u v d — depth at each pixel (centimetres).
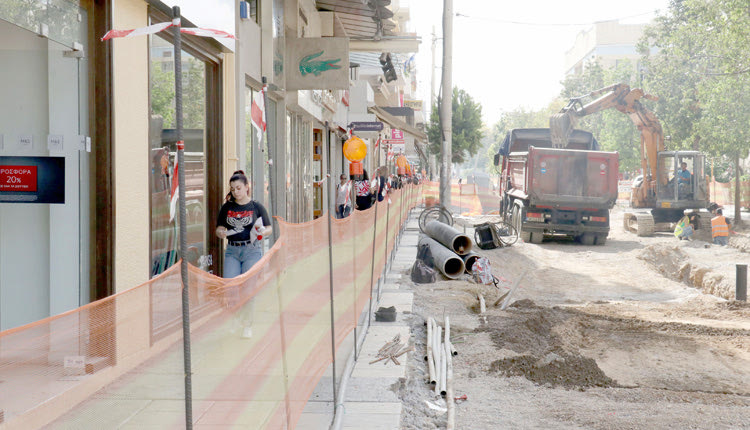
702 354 897
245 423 368
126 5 612
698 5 2984
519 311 1107
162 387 285
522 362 798
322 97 1859
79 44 557
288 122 1512
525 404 658
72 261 559
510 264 1953
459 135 5997
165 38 733
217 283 336
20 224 537
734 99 2800
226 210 714
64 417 225
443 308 1092
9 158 534
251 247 716
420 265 1400
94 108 576
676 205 2747
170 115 749
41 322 215
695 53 3584
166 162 735
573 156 2439
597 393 709
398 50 1861
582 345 941
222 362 340
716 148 2992
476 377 743
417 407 626
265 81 530
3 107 532
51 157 541
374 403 600
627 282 1716
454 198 4300
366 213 962
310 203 1848
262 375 400
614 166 2438
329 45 1388
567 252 2288
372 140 2942
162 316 287
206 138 896
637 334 1009
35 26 507
